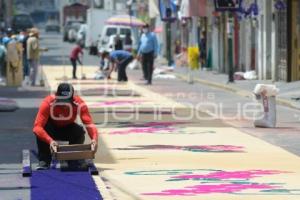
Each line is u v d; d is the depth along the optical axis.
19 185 15.67
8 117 28.78
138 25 77.69
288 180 16.33
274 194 14.85
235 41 54.41
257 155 19.83
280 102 34.25
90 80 50.38
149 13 88.19
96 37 90.19
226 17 56.72
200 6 63.84
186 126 25.92
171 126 25.91
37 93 40.19
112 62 50.28
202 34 64.44
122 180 16.36
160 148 20.94
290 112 31.19
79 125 18.44
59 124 17.52
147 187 15.60
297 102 33.25
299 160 19.05
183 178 16.56
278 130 24.92
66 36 132.88
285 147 21.25
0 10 103.69
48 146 17.38
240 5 45.88
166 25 79.12
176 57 71.50
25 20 118.00
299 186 15.67
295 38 43.81
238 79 48.91
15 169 17.72
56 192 14.91
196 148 20.97
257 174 17.05
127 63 49.44
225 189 15.36
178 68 65.19
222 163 18.58
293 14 43.78
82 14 141.62
